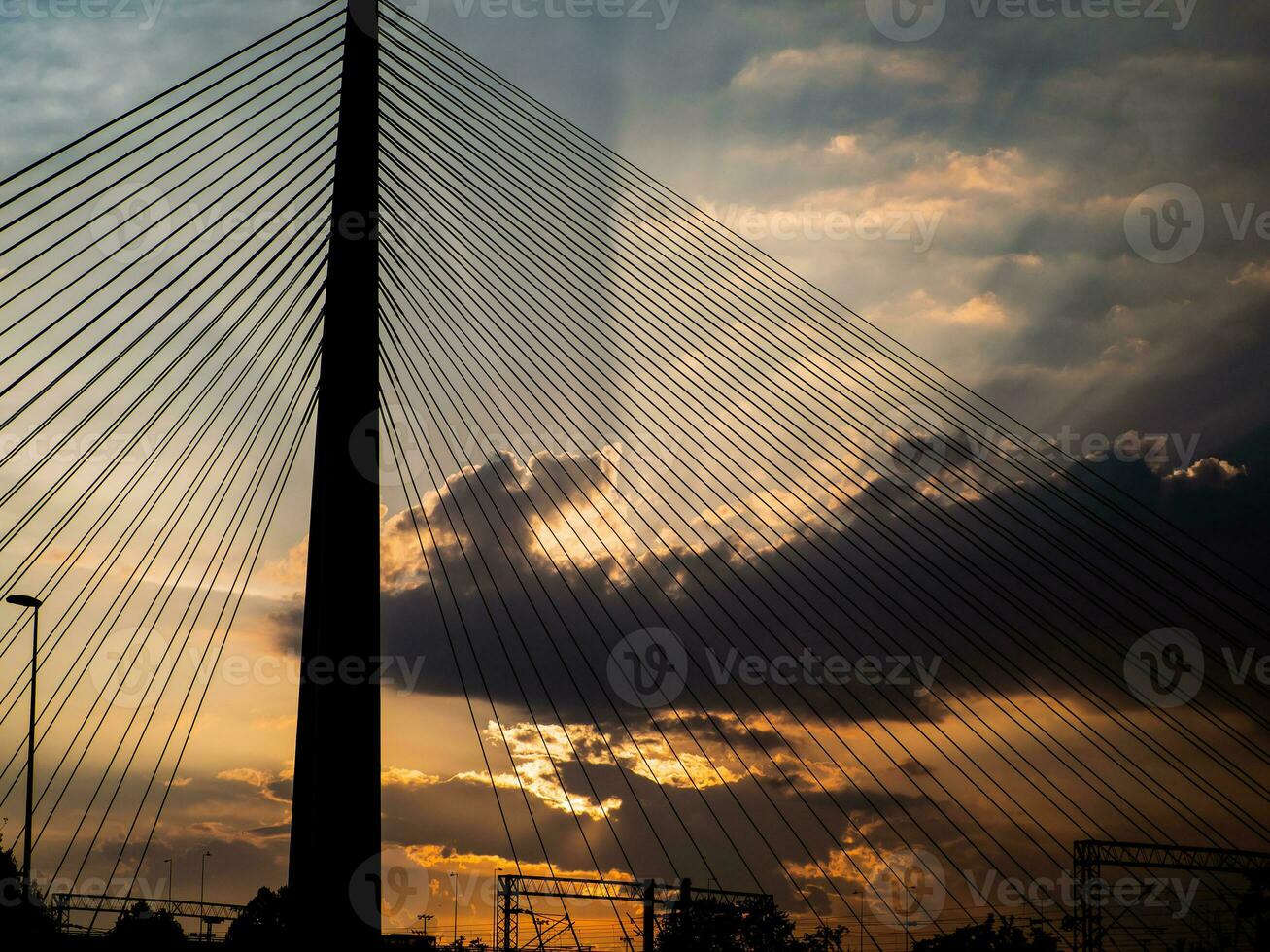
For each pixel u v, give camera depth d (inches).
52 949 1363.2
